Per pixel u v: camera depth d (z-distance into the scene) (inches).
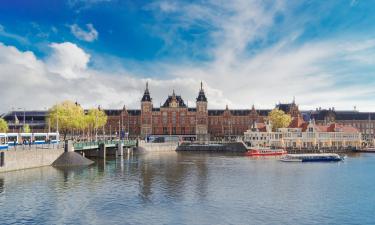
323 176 3157.0
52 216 1861.5
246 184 2738.7
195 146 6688.0
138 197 2273.6
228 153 6058.1
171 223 1772.9
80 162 3833.7
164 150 6633.9
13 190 2407.7
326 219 1854.1
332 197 2310.5
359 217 1888.5
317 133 6643.7
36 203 2097.7
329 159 4591.5
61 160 3722.9
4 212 1919.3
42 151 3499.0
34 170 3250.5
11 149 3373.5
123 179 2918.3
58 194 2327.8
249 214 1925.4
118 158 4904.0
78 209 1988.2
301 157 4557.1
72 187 2551.7
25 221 1779.0
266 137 6658.5
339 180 2942.9
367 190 2532.0
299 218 1865.2
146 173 3282.5
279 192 2452.0
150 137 7795.3
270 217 1877.5
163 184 2711.6
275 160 4645.7
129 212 1945.1
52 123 5777.6
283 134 6638.8
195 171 3449.8
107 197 2268.7
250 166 3912.4
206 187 2608.3
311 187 2630.4
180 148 6747.1
